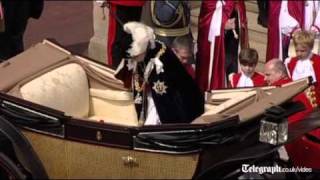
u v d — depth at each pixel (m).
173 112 24.14
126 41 24.27
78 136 22.31
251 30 38.94
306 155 24.88
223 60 32.47
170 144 21.48
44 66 25.59
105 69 26.53
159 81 24.25
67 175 23.00
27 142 22.83
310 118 23.62
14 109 22.95
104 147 22.11
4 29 33.59
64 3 50.72
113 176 22.44
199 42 32.81
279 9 32.28
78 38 43.59
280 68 26.84
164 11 30.53
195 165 21.61
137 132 21.69
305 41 27.44
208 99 25.00
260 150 21.30
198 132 21.30
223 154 21.39
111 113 26.66
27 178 22.80
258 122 22.06
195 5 41.06
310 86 25.00
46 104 24.59
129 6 33.09
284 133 21.30
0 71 25.22
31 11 35.94
